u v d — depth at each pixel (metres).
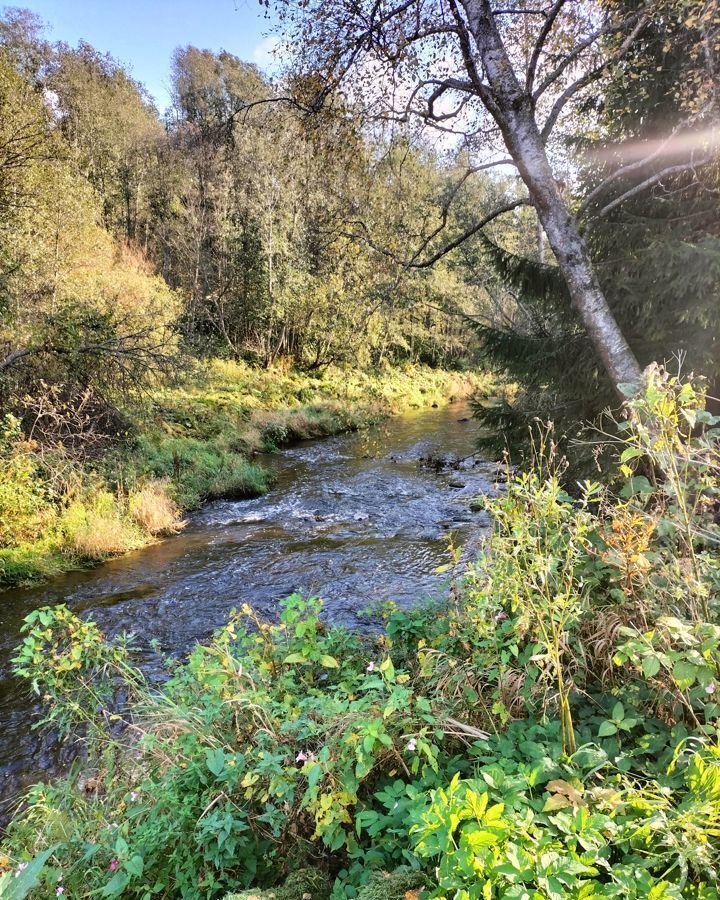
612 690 2.01
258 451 15.44
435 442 16.33
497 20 5.18
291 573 7.29
